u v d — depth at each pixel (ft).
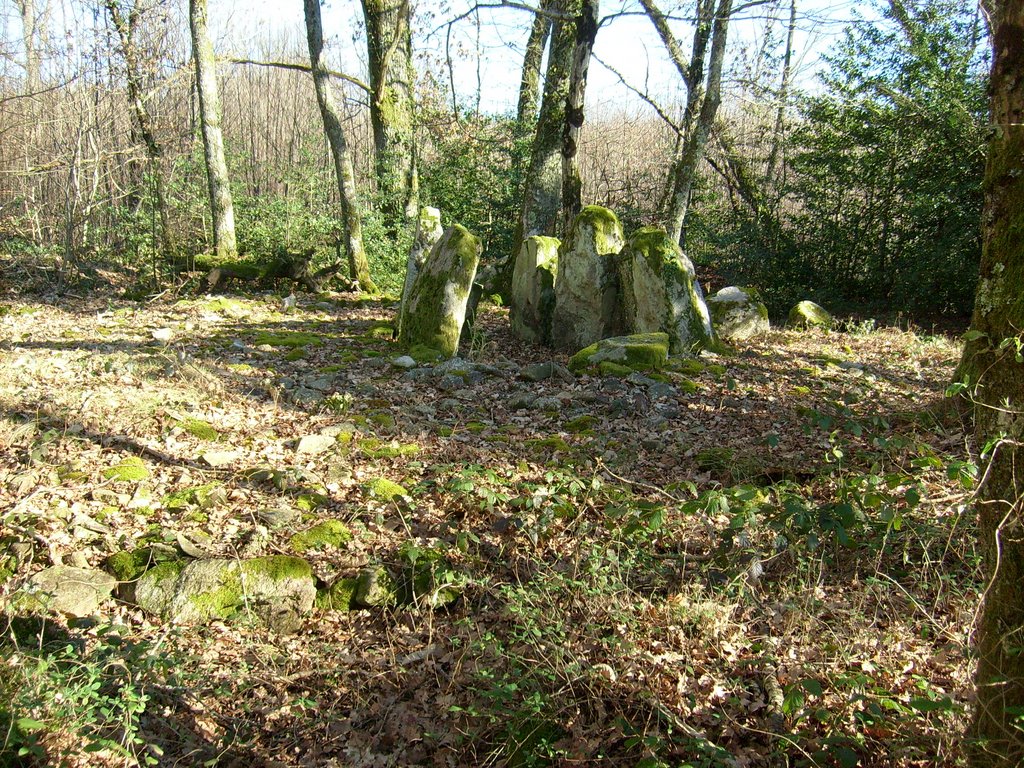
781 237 56.29
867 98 50.62
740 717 11.02
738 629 12.69
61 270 50.06
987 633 8.35
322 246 61.16
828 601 13.34
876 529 14.96
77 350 30.68
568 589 13.76
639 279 33.12
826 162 53.62
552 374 28.55
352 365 30.50
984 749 8.41
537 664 11.96
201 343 34.09
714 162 63.67
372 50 60.80
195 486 17.94
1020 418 7.82
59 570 14.01
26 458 18.72
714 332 34.76
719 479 18.99
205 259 53.16
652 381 26.84
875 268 53.11
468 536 15.31
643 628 12.83
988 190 8.13
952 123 44.39
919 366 31.48
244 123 98.17
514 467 19.60
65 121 60.75
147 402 23.02
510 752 10.85
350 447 21.06
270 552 15.15
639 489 18.29
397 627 13.55
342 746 11.16
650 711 11.07
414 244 37.11
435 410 24.85
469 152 67.00
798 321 42.50
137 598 13.89
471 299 35.65
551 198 51.31
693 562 14.69
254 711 11.78
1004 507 8.00
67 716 10.37
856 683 10.52
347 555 15.19
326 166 66.49
